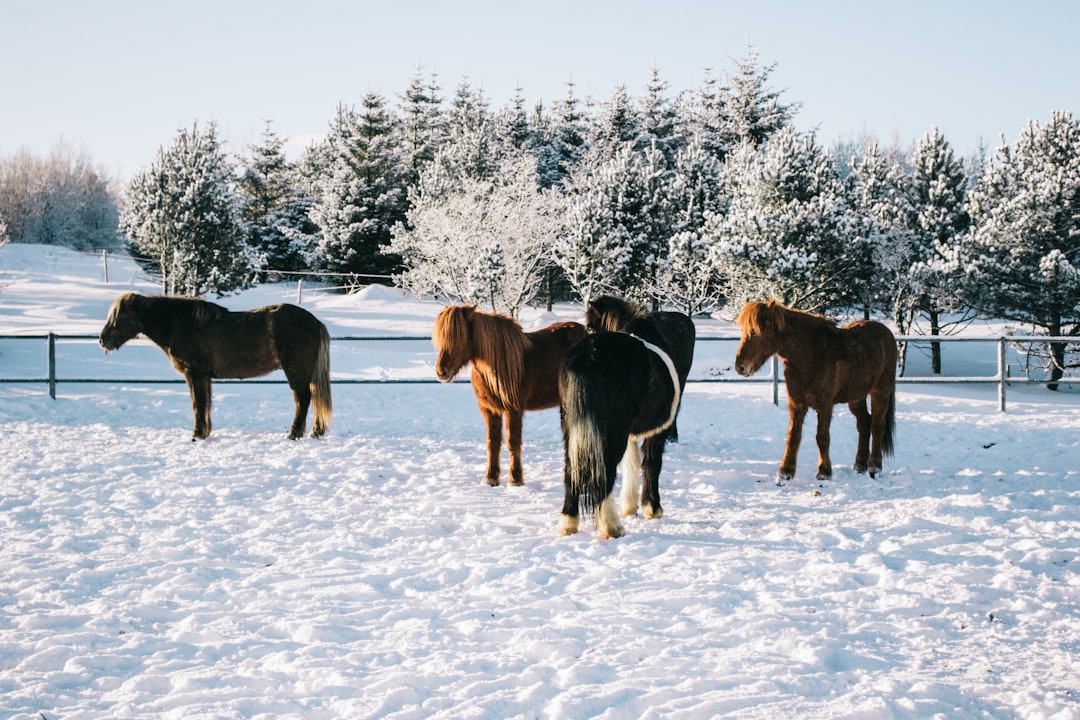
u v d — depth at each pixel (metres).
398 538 6.54
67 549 6.05
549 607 4.91
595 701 3.67
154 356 18.69
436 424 12.32
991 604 4.99
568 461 6.45
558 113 57.47
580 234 27.98
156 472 8.77
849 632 4.55
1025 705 3.67
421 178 39.25
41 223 66.31
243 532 6.66
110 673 4.04
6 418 11.95
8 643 4.34
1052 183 20.97
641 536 6.49
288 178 50.31
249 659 4.19
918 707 3.65
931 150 28.20
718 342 24.58
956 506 7.45
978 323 32.47
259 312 10.84
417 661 4.16
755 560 5.83
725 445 10.89
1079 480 8.58
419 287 33.88
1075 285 20.47
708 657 4.20
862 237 22.62
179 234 29.97
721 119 55.38
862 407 9.19
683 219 30.48
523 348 8.28
